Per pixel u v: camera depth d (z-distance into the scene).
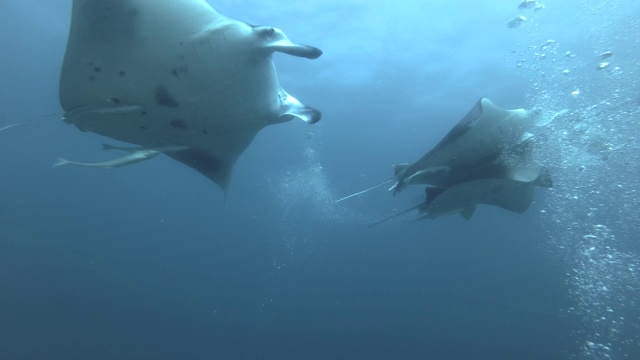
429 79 16.41
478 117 4.18
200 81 2.97
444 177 4.37
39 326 19.27
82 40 2.77
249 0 11.91
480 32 13.14
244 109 3.25
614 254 11.48
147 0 2.76
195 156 3.61
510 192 4.98
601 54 11.64
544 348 22.66
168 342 20.80
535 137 4.45
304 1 11.93
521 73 15.21
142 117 3.11
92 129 3.20
